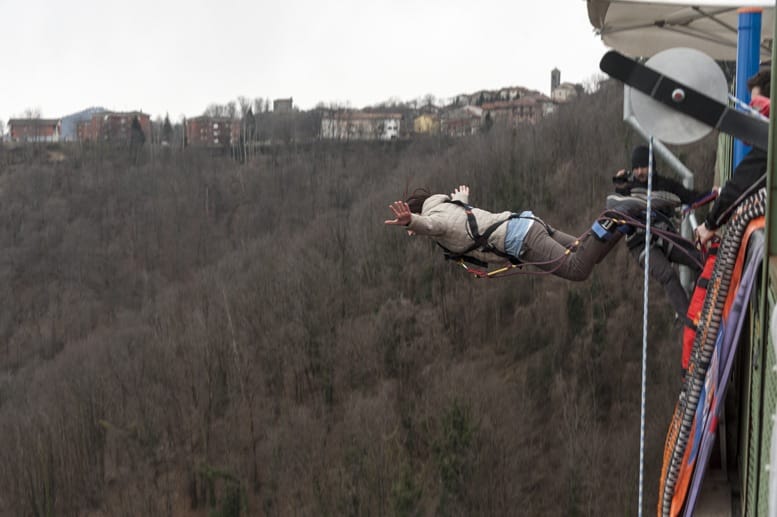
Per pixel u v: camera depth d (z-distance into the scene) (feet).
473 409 135.64
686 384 18.20
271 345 170.09
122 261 289.53
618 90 199.21
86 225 307.17
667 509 16.56
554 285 155.33
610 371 137.28
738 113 13.00
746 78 23.57
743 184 15.39
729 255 15.08
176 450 152.35
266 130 353.72
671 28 28.48
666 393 128.57
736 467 19.31
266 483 143.02
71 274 284.41
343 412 156.15
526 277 159.33
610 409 134.72
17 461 153.28
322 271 182.91
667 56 13.23
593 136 191.42
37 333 254.68
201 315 189.98
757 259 13.35
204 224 300.61
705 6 23.56
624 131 187.32
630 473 121.39
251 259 222.07
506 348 155.84
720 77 13.14
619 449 124.77
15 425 165.58
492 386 146.10
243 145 347.77
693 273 28.25
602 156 187.21
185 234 295.48
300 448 146.61
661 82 13.23
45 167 350.84
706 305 16.92
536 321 153.38
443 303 165.78
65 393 175.32
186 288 221.87
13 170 351.05
